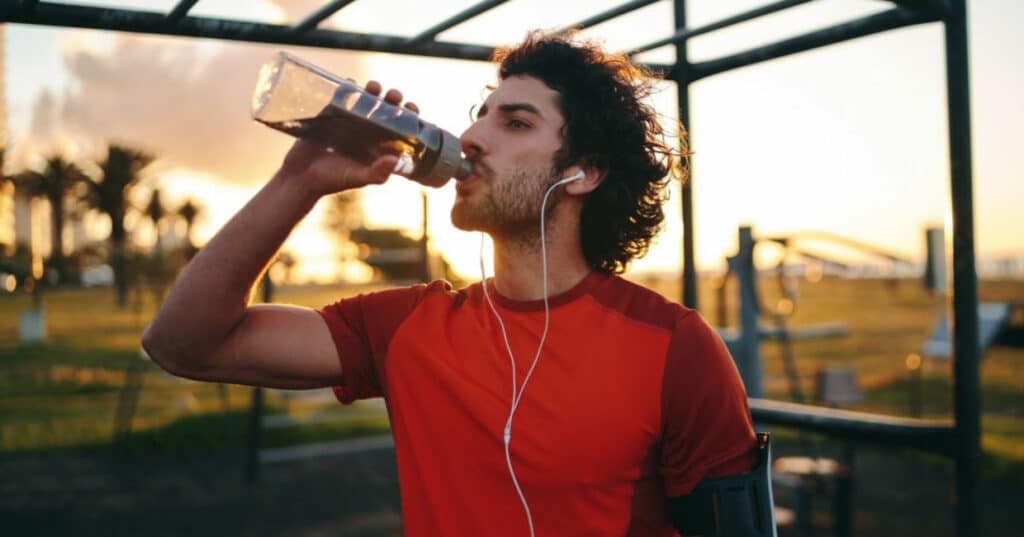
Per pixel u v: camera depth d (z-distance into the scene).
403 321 1.27
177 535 4.75
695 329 1.16
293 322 1.28
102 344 19.84
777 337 5.00
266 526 4.93
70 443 7.50
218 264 1.14
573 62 1.27
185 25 1.50
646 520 1.15
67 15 1.40
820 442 7.26
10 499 5.61
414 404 1.21
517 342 1.18
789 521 4.61
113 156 41.81
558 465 1.09
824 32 1.83
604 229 1.25
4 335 23.86
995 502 5.29
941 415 8.55
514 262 1.23
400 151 1.16
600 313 1.18
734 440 1.13
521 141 1.21
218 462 6.79
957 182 1.68
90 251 46.59
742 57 1.99
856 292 33.16
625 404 1.11
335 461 6.77
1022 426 7.94
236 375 1.23
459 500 1.14
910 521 4.81
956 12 1.65
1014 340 6.66
